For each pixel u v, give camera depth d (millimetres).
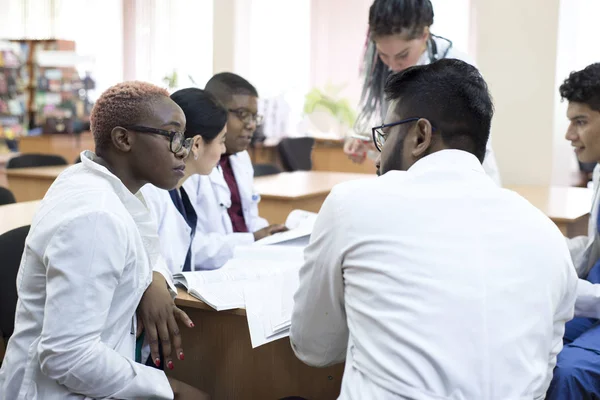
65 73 6426
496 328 1104
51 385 1322
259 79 6688
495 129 4102
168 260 1919
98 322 1271
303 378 1705
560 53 3986
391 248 1157
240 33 6012
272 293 1648
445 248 1145
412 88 1270
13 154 6121
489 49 4074
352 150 3111
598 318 1678
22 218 2598
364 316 1160
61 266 1246
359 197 1216
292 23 7078
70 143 6355
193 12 6711
